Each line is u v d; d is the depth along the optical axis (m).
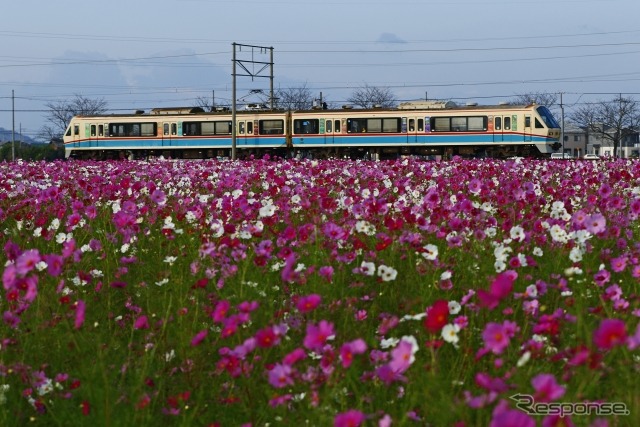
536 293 5.05
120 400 4.28
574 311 5.22
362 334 5.07
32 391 4.49
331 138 45.44
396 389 4.36
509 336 3.75
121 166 22.77
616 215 8.37
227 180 12.42
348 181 13.98
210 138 48.06
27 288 4.40
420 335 5.12
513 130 42.69
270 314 5.26
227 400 4.36
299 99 91.12
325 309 5.28
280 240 6.79
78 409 4.41
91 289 6.66
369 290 6.26
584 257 6.63
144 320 5.06
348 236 6.61
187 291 5.95
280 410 4.14
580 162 20.86
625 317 4.88
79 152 50.91
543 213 8.48
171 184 14.41
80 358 4.62
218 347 5.25
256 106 50.06
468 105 44.53
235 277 6.12
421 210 8.03
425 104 45.22
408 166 17.16
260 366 4.64
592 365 3.64
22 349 5.08
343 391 4.04
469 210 7.61
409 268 6.71
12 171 19.64
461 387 4.24
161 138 48.84
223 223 7.92
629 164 19.86
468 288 5.91
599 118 101.31
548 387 3.06
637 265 5.91
